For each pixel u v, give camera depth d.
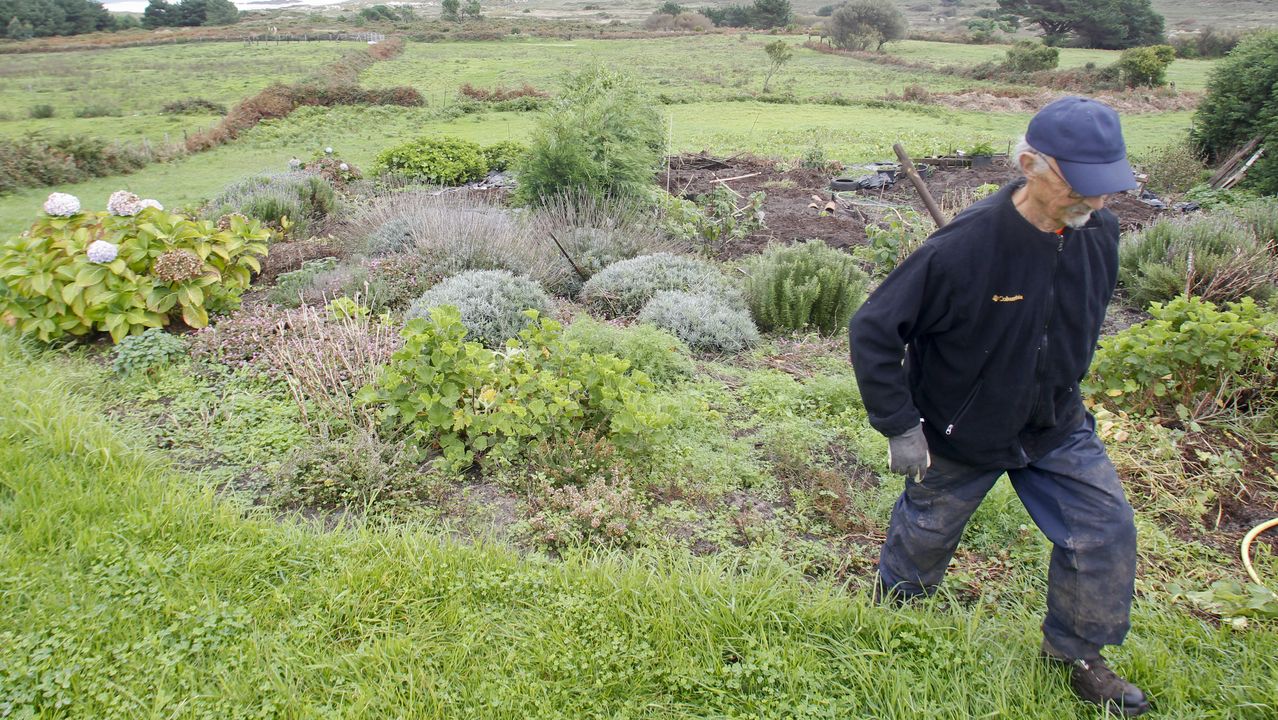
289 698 2.63
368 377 4.95
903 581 3.09
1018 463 2.68
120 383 5.14
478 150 15.69
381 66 47.62
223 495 3.86
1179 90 34.41
